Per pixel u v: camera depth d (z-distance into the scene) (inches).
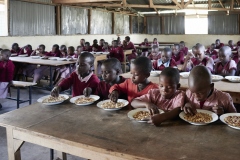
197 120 57.9
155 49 217.8
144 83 80.7
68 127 57.4
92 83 96.6
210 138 50.0
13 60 210.7
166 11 509.7
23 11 298.5
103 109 69.8
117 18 467.8
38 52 268.4
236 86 98.1
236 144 47.2
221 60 129.1
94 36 415.5
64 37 358.0
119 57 287.9
